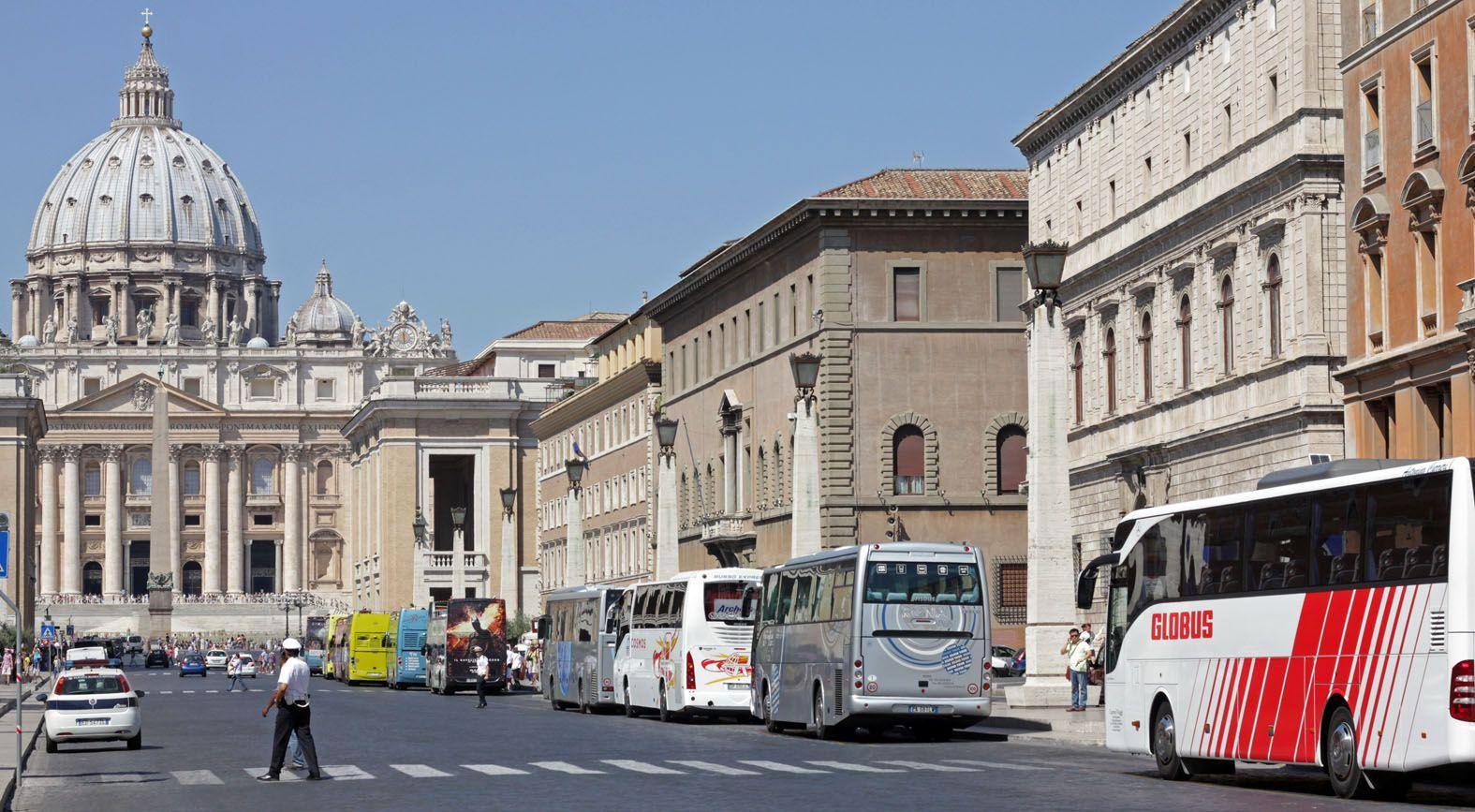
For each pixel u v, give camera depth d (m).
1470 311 50.16
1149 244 73.12
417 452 199.50
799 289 98.94
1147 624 38.44
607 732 57.72
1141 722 38.56
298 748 42.84
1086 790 34.03
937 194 96.12
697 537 116.25
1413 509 30.52
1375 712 31.16
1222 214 66.62
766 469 103.44
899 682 49.66
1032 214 87.81
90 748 56.22
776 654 56.78
